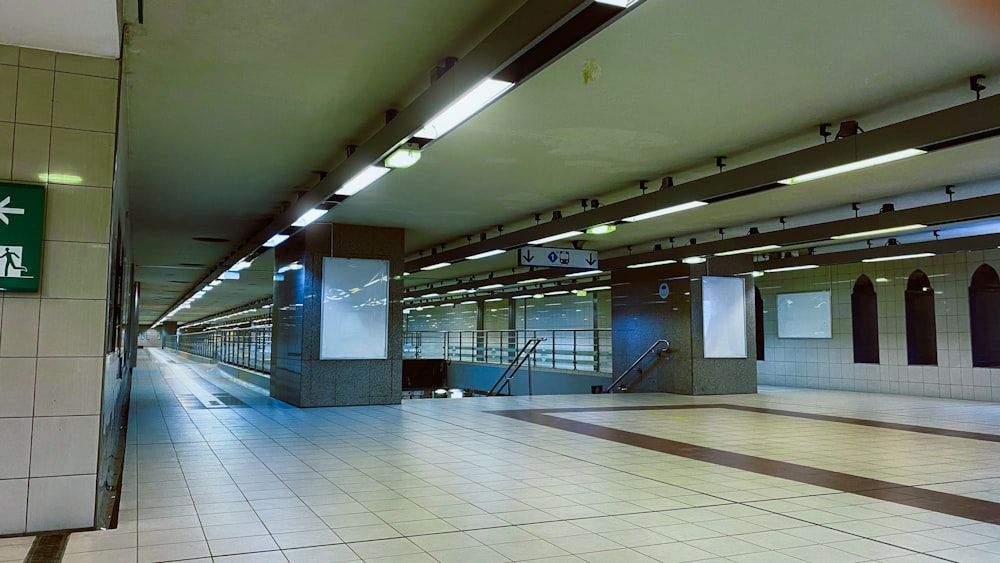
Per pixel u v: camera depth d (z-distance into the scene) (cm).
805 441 782
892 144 533
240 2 397
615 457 672
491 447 726
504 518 446
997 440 796
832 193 898
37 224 403
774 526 432
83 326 411
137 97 549
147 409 1053
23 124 407
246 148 689
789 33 436
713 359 1401
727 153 707
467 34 439
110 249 420
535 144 679
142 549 372
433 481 556
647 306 1497
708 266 1415
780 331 1744
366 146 596
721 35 439
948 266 1375
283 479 558
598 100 555
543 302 2372
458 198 930
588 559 365
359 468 607
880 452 710
